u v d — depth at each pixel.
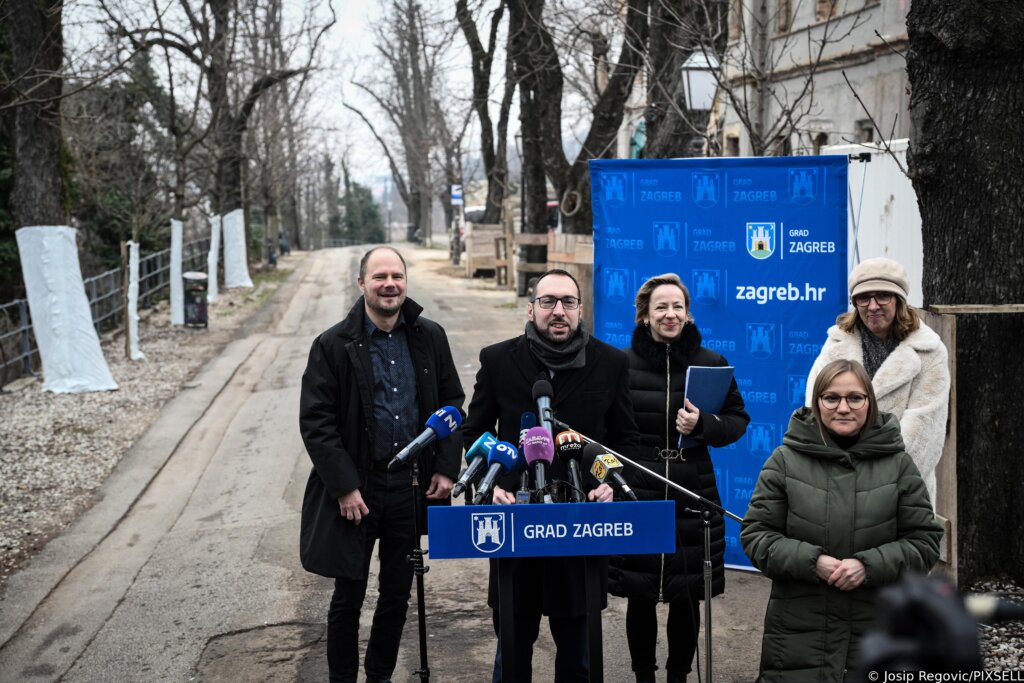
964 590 5.52
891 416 3.76
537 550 3.49
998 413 5.51
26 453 10.12
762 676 3.74
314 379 4.59
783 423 6.16
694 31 10.73
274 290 29.95
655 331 4.88
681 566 4.62
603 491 3.72
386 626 4.77
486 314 21.12
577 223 18.39
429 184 50.56
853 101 15.92
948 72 5.34
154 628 5.87
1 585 6.57
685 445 4.75
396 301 4.63
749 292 6.12
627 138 33.41
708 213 6.14
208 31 22.56
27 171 14.25
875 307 4.66
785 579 3.67
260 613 6.06
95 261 24.59
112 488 8.90
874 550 3.54
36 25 13.92
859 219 8.00
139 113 27.73
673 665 4.77
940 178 5.44
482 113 26.45
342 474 4.46
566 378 4.37
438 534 3.48
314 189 79.94
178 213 22.72
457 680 5.08
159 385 14.02
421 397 4.73
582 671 4.11
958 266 5.43
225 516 8.13
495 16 21.22
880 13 14.84
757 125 10.81
